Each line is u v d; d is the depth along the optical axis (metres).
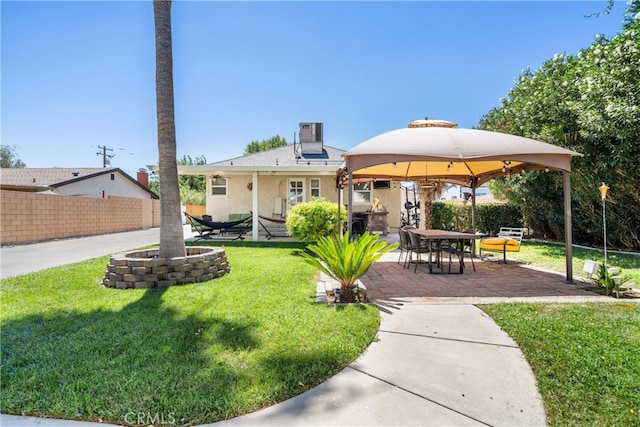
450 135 6.26
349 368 2.78
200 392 2.37
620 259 8.06
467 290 5.44
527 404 2.29
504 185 12.34
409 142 5.98
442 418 2.15
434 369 2.76
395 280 6.29
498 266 7.82
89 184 21.88
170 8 6.21
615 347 3.03
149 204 24.36
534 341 3.20
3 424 2.09
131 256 6.28
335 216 10.13
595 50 8.48
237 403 2.25
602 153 8.09
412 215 18.64
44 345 3.15
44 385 2.46
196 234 17.23
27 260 8.60
